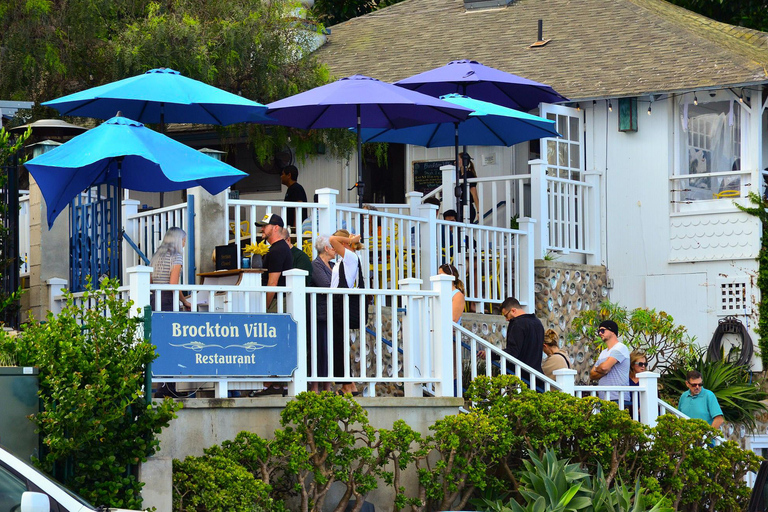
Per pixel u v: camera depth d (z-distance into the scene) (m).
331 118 58.34
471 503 42.12
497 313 60.16
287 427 38.50
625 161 70.06
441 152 75.31
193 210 48.19
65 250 50.44
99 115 55.66
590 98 69.19
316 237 49.78
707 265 67.38
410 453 40.69
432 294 43.00
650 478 43.59
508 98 67.00
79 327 35.69
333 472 39.22
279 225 44.41
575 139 71.19
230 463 37.22
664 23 75.31
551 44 76.69
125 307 35.50
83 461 34.59
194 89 51.00
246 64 70.38
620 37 75.25
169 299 43.72
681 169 69.00
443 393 42.66
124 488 35.00
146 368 35.66
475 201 67.38
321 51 83.69
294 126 58.81
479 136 64.00
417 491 42.06
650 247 69.06
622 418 43.38
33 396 34.56
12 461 26.78
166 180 47.91
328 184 77.81
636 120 69.62
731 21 96.06
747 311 65.81
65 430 34.31
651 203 69.19
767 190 68.62
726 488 46.00
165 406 35.22
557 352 51.47
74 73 71.38
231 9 71.56
